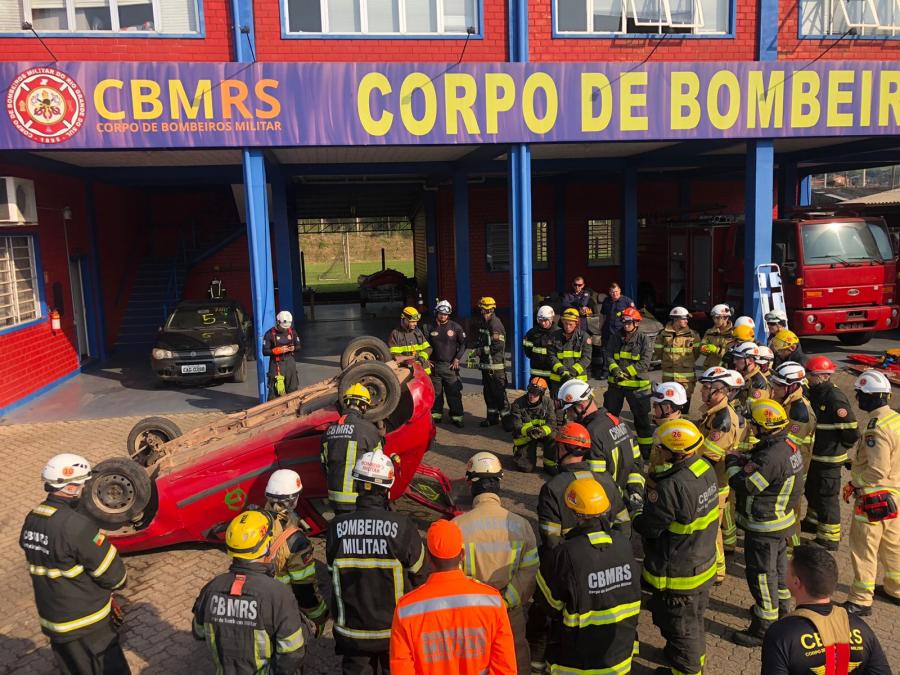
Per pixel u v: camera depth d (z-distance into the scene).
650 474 5.09
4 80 10.30
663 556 4.34
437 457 9.21
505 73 11.52
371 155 15.36
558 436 4.59
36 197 13.62
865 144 15.88
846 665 2.81
